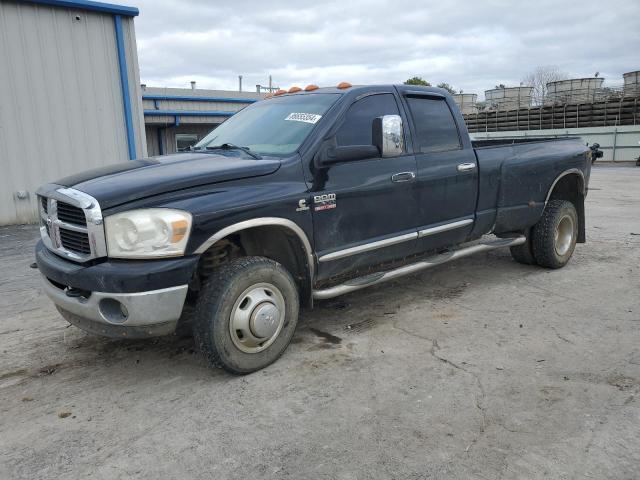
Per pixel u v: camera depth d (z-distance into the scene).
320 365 3.75
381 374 3.59
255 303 3.54
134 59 11.02
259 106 4.96
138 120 11.23
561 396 3.24
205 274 3.71
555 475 2.51
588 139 28.98
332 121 4.12
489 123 34.50
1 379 3.69
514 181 5.50
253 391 3.40
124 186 3.29
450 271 6.17
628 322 4.45
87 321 3.41
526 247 6.10
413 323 4.54
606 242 7.67
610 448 2.71
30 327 4.66
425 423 2.98
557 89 33.34
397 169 4.45
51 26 10.03
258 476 2.56
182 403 3.29
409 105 4.73
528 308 4.86
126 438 2.93
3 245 8.20
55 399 3.39
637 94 28.70
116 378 3.66
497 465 2.59
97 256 3.22
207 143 4.72
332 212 4.01
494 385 3.40
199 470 2.62
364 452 2.73
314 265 3.97
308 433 2.91
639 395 3.23
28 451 2.83
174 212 3.23
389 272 4.49
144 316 3.16
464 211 5.10
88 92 10.57
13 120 9.86
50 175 10.35
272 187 3.67
